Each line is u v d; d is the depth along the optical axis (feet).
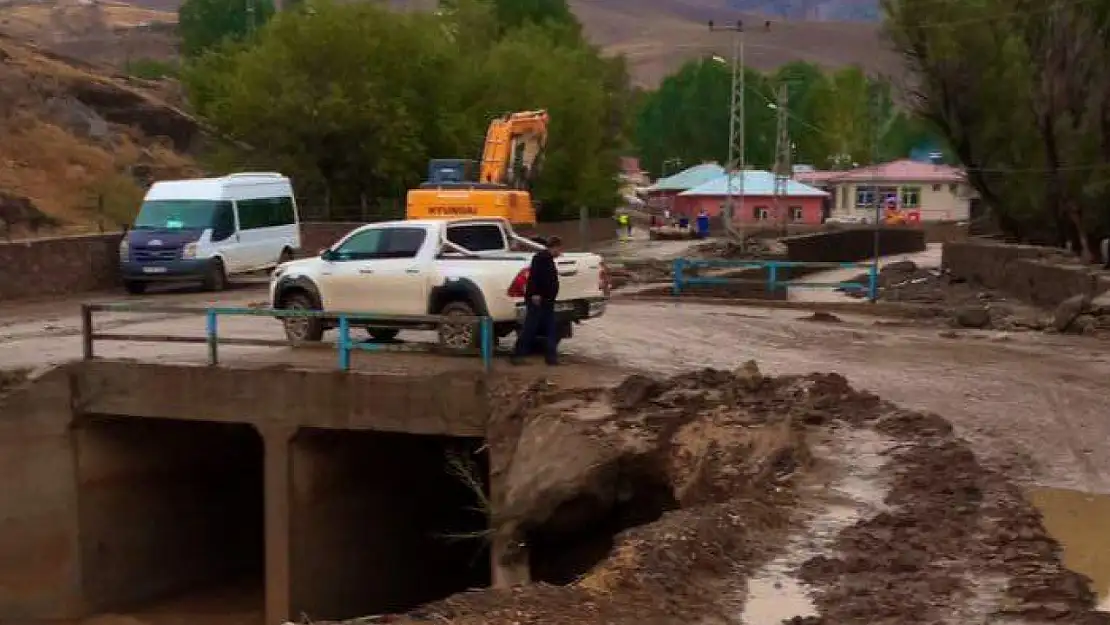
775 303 85.20
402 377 48.57
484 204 88.89
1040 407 46.57
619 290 100.48
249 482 64.95
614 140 229.66
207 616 54.90
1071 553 29.55
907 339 67.15
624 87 241.96
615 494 42.42
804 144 378.53
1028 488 35.40
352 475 54.29
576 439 42.57
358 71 149.48
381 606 56.03
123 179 154.10
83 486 54.60
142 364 52.65
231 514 64.03
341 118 144.87
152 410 52.47
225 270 89.71
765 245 162.50
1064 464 38.11
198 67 167.53
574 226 191.93
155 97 195.52
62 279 86.74
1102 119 113.09
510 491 43.60
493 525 43.93
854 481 35.27
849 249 191.01
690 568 27.86
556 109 187.73
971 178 135.95
